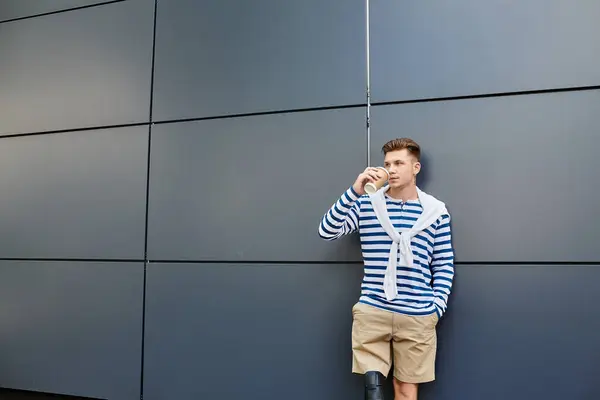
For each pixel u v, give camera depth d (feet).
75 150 9.78
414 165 7.31
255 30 8.83
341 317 7.98
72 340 9.45
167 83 9.27
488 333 7.34
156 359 8.89
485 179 7.50
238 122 8.79
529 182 7.33
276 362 8.24
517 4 7.56
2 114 10.36
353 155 8.11
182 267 8.88
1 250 10.07
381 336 6.89
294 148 8.43
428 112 7.81
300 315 8.18
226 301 8.59
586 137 7.17
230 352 8.49
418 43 7.95
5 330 9.91
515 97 7.48
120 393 9.07
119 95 9.56
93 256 9.44
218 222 8.75
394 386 7.20
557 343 7.07
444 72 7.79
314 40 8.48
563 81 7.29
